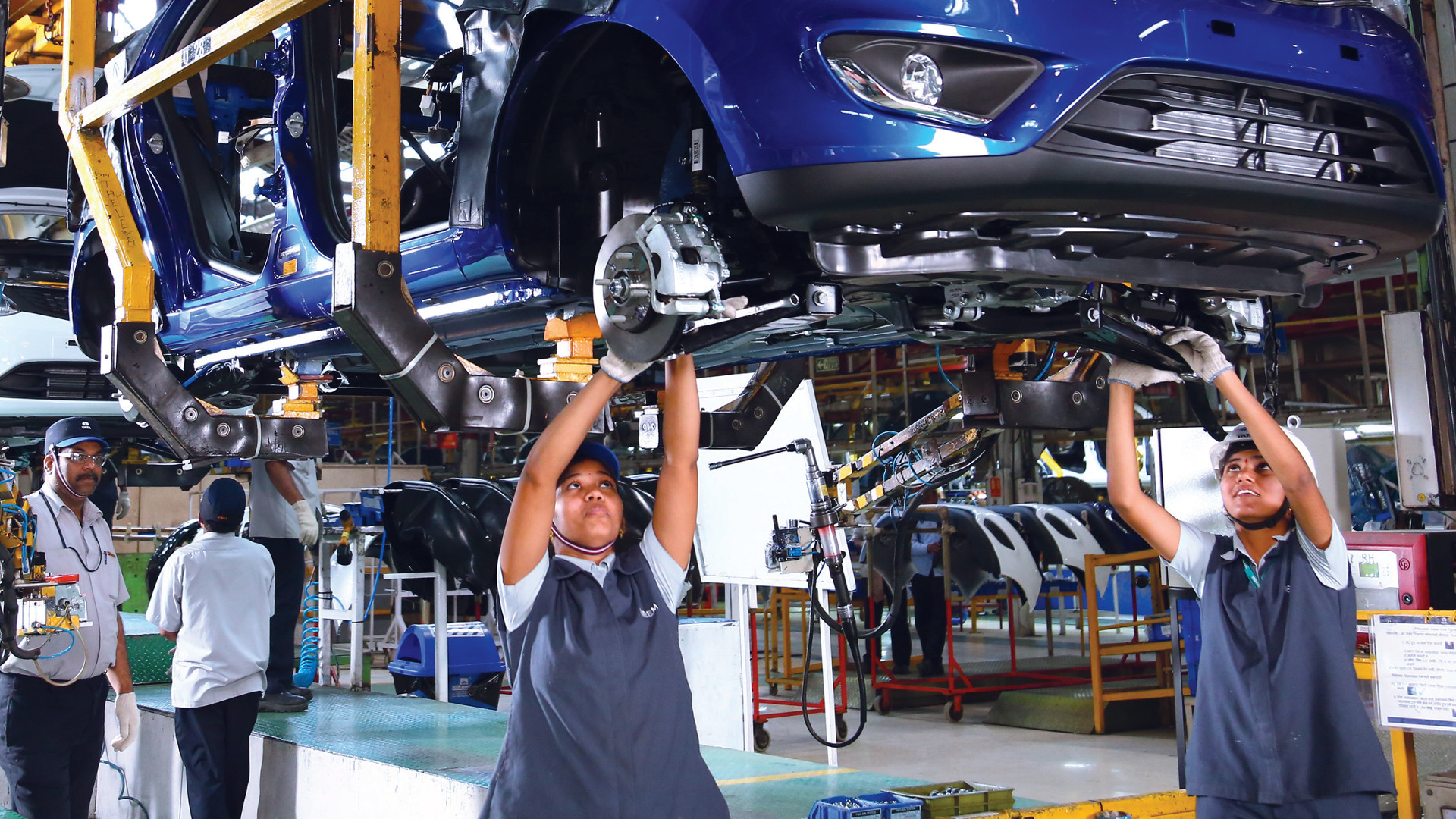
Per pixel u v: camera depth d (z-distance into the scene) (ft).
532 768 7.33
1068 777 20.25
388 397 16.83
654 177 9.36
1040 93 6.83
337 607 22.52
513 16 8.59
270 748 15.28
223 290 13.19
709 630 18.58
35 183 17.07
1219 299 8.77
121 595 13.56
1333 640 8.03
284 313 12.18
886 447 13.83
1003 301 8.44
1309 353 45.52
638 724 7.37
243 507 14.80
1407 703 9.84
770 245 8.30
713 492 16.92
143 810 17.57
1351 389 44.42
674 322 7.07
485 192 8.81
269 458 11.78
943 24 6.82
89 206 11.74
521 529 7.41
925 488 13.84
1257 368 41.60
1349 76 7.68
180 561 14.35
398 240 8.49
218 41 9.75
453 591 20.35
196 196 14.10
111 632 13.24
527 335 11.25
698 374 23.72
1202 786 8.20
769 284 8.27
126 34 13.38
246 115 15.44
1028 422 10.21
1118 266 7.40
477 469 59.06
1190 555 8.66
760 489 15.93
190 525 23.02
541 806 7.23
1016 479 47.85
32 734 12.62
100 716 13.32
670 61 8.66
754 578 16.35
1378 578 13.20
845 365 52.26
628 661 7.46
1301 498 7.92
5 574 11.16
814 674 32.22
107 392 23.48
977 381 10.11
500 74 8.70
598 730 7.27
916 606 29.17
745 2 7.18
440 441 55.36
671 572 7.91
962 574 28.25
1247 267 7.97
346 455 57.16
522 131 8.78
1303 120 7.70
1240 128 7.47
